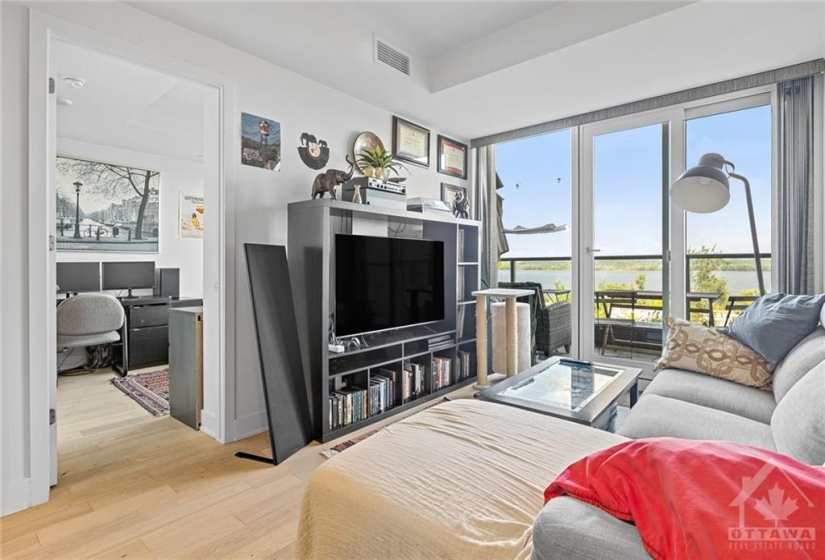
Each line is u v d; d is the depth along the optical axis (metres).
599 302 3.61
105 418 2.97
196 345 2.74
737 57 2.62
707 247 3.14
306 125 2.94
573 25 2.49
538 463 1.24
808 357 1.73
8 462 1.81
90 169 4.52
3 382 1.80
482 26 2.76
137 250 4.86
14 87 1.82
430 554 0.96
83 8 1.99
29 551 1.56
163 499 1.91
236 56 2.56
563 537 0.70
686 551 0.59
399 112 3.57
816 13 2.15
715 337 2.29
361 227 3.27
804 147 2.70
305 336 2.69
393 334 3.30
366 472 1.19
